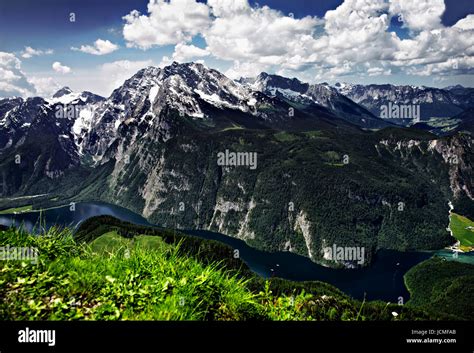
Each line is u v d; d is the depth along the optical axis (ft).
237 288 28.25
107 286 27.45
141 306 25.70
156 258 30.09
